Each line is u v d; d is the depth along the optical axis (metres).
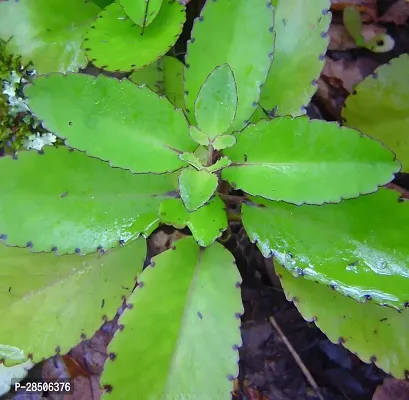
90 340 0.38
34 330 0.31
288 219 0.30
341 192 0.27
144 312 0.29
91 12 0.38
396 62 0.37
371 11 0.48
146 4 0.32
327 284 0.28
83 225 0.30
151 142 0.29
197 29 0.31
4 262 0.32
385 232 0.29
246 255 0.39
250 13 0.30
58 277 0.32
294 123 0.27
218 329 0.29
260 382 0.37
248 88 0.30
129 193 0.31
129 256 0.33
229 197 0.32
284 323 0.38
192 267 0.31
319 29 0.33
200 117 0.27
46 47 0.37
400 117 0.38
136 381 0.28
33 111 0.27
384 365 0.30
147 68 0.36
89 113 0.28
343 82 0.45
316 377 0.37
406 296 0.27
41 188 0.29
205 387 0.28
